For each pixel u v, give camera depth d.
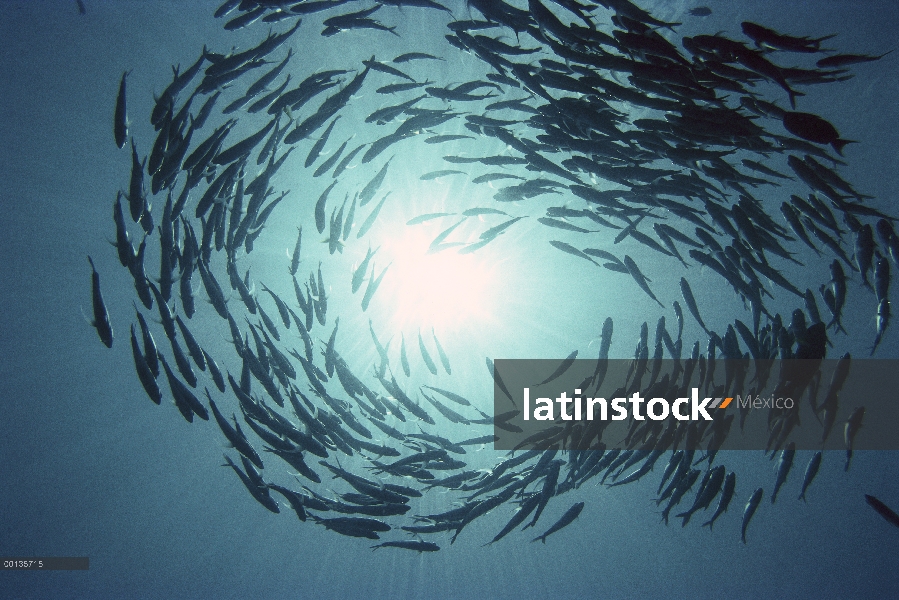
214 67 4.01
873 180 5.68
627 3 3.58
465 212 4.85
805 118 3.52
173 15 5.57
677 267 6.32
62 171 5.77
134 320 6.21
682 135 4.00
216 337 6.12
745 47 3.61
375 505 4.78
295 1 3.92
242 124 5.61
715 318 6.23
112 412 6.54
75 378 6.34
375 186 4.59
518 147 4.46
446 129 6.04
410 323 6.53
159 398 3.92
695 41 3.74
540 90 4.06
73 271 6.02
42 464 6.55
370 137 5.99
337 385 6.38
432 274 6.47
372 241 6.25
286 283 6.06
